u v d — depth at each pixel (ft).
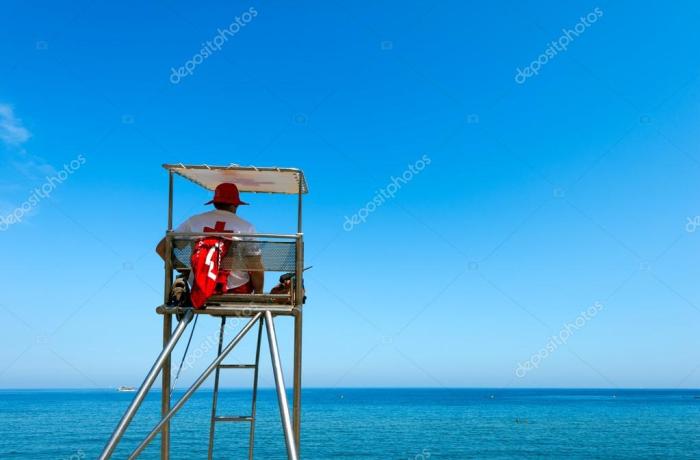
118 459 157.89
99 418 331.98
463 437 234.99
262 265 18.01
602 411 423.64
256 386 20.21
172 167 18.76
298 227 19.30
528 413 404.36
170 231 18.08
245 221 18.95
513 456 177.78
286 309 17.43
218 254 17.44
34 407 477.77
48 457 163.73
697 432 254.47
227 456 165.48
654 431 261.44
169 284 18.02
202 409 422.82
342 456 175.32
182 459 156.87
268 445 194.90
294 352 18.07
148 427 259.60
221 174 19.94
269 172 19.53
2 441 207.10
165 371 18.39
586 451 190.49
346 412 422.82
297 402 18.01
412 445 206.08
